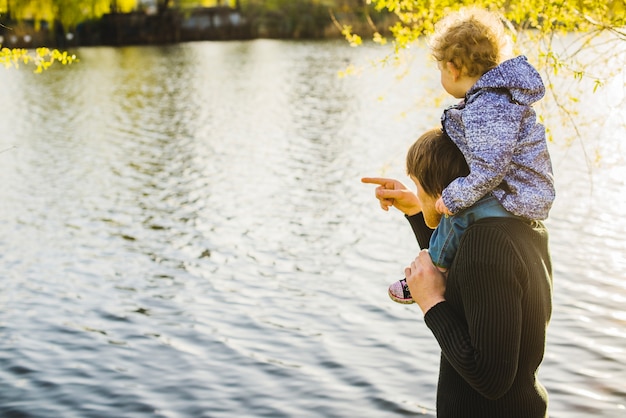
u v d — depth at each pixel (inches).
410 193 105.7
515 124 83.7
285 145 767.1
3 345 281.6
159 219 491.5
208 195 559.2
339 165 657.0
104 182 617.6
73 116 1005.8
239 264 387.9
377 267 375.2
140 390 241.6
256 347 276.1
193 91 1233.4
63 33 2153.1
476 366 82.0
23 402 234.7
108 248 424.8
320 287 346.0
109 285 358.0
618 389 228.1
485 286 82.0
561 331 274.5
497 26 88.6
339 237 431.8
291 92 1187.3
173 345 280.1
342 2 2052.2
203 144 791.7
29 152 762.8
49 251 420.5
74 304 331.0
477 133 83.7
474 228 84.4
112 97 1181.7
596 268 350.0
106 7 2079.2
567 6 209.8
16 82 1405.0
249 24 2405.3
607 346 259.4
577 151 601.3
